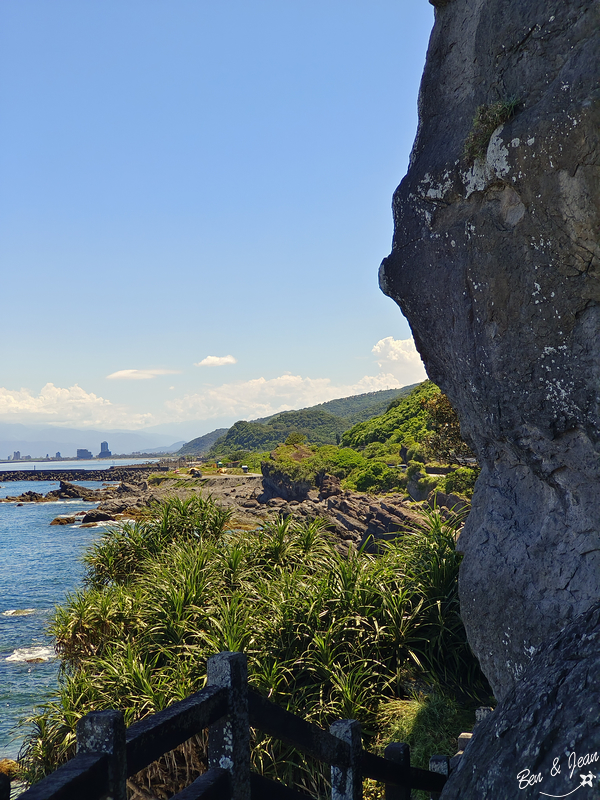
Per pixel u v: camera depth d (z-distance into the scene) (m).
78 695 7.11
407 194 4.79
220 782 1.91
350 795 2.48
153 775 6.09
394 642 7.20
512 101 3.75
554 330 3.67
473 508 4.96
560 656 2.53
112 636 7.96
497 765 2.19
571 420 3.71
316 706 6.38
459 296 4.35
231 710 1.97
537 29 3.69
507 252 3.87
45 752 6.93
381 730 6.34
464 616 4.73
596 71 3.22
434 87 4.81
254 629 7.07
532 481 4.42
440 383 5.12
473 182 4.11
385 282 5.11
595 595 3.75
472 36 4.43
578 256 3.41
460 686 6.86
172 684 6.51
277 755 6.06
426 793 5.04
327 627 7.20
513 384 4.02
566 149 3.27
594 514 3.80
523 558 4.26
